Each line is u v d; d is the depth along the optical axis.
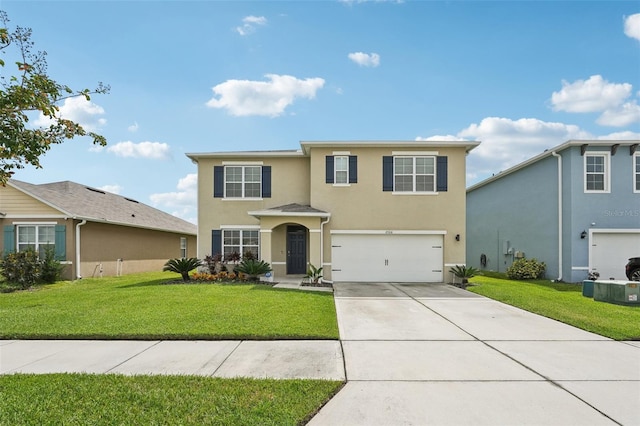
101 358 5.62
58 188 18.92
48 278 14.88
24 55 4.70
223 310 8.73
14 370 5.12
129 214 21.38
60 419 3.67
